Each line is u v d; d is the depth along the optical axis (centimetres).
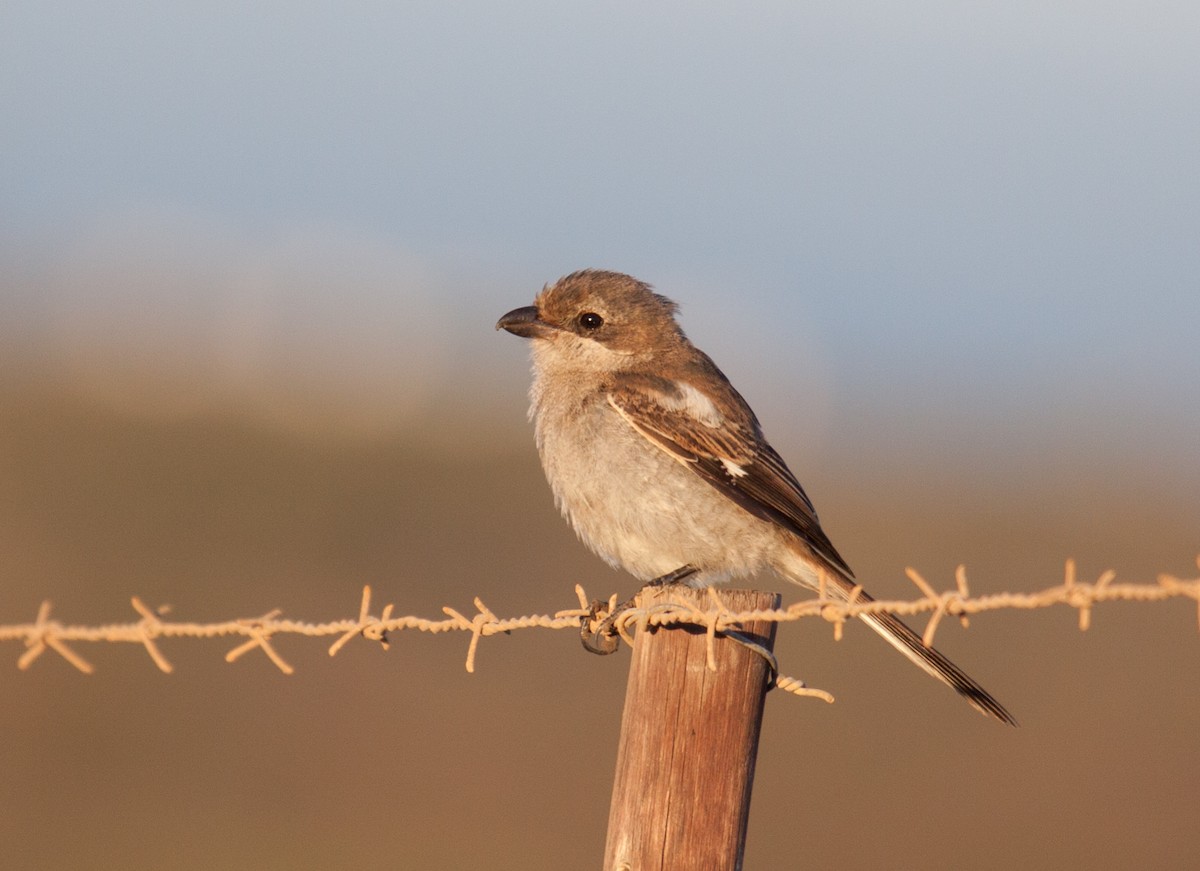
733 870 518
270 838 1270
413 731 1521
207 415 2705
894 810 1391
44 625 603
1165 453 3609
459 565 2128
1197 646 1884
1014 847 1329
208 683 1598
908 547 2561
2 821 1268
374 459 2586
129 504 2205
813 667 1730
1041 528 2711
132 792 1341
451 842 1288
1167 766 1527
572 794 1415
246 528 2170
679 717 519
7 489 2180
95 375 3003
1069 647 1859
